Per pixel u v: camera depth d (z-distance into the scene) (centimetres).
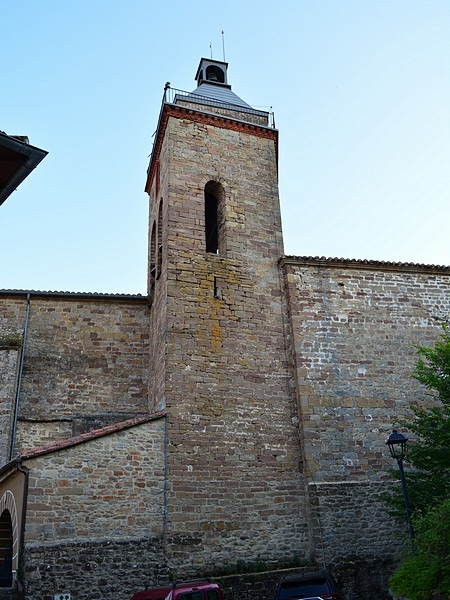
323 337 1659
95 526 1255
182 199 1741
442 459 1360
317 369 1611
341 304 1720
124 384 1797
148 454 1370
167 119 1866
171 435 1415
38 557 1180
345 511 1459
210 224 2098
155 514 1320
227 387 1528
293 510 1455
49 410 1714
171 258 1634
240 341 1602
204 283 1639
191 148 1836
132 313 1897
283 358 1631
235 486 1425
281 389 1588
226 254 1717
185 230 1695
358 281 1770
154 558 1276
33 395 1722
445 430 1360
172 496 1353
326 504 1455
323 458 1508
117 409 1761
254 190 1867
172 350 1515
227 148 1894
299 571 1351
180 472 1385
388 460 1549
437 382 1381
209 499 1386
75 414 1725
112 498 1293
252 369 1579
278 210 1870
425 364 1539
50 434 1677
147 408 1772
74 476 1278
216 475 1417
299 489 1483
